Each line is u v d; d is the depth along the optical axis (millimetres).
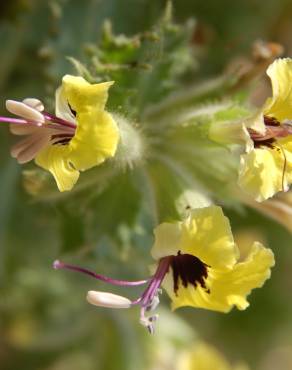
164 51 245
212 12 329
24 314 332
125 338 304
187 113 232
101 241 254
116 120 209
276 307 391
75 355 352
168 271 205
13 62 295
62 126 199
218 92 240
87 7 273
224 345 398
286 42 336
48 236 310
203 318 389
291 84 203
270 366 407
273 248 362
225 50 317
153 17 275
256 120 202
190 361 308
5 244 309
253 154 201
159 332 313
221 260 201
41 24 295
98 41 271
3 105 295
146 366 305
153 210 226
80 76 206
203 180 229
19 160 201
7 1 293
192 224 201
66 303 327
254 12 333
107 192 234
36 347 349
